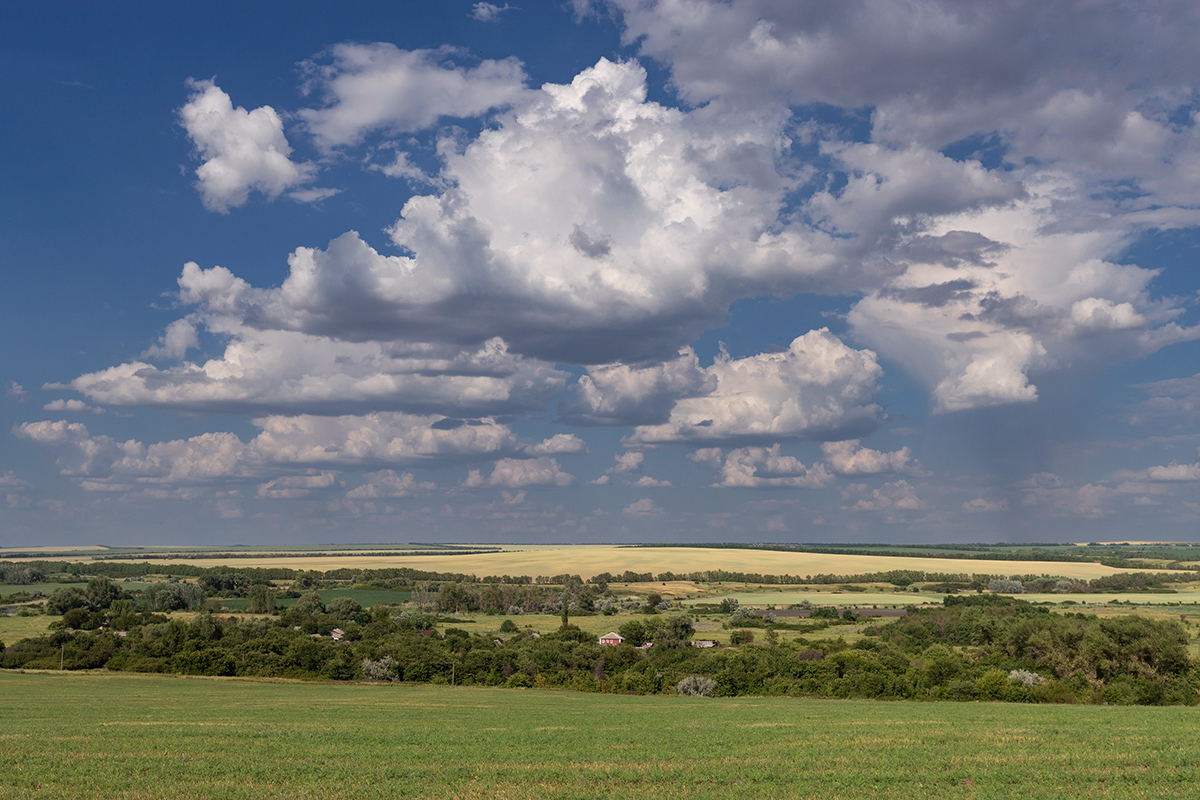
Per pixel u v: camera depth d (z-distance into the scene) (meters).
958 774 35.06
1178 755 39.25
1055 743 44.16
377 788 32.94
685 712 68.88
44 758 39.94
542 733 51.94
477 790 32.72
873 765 37.69
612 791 32.56
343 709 71.38
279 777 35.41
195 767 37.41
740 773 35.75
